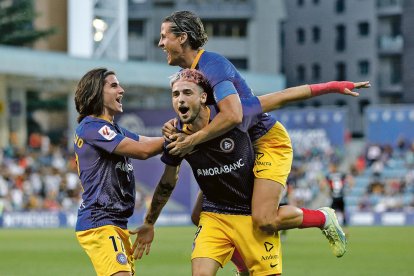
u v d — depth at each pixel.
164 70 39.66
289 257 19.94
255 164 8.91
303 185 42.69
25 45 58.09
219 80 8.46
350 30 78.25
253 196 8.82
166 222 35.94
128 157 8.77
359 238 27.39
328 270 16.83
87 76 8.69
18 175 36.78
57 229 33.91
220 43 77.19
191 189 35.72
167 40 8.70
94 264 8.52
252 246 8.85
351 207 42.09
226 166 8.68
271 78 44.44
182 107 8.39
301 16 80.19
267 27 77.06
